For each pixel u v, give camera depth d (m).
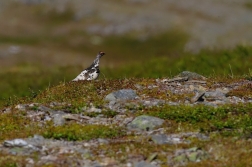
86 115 26.12
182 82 30.92
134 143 22.27
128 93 28.50
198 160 20.56
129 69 56.94
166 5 130.62
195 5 129.88
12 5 134.88
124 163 20.52
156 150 21.42
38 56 106.94
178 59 56.16
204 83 30.84
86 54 112.00
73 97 28.75
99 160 20.77
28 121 25.36
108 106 27.19
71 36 120.44
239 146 21.38
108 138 23.22
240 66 48.69
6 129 24.55
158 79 31.39
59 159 20.92
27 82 59.31
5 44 114.12
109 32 120.88
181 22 120.94
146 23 121.75
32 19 129.25
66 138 23.19
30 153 21.55
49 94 29.48
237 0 134.00
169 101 27.80
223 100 27.84
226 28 117.75
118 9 128.38
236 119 24.53
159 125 24.34
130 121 25.06
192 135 23.06
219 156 20.69
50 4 132.50
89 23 124.56
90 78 33.78
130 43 116.94
